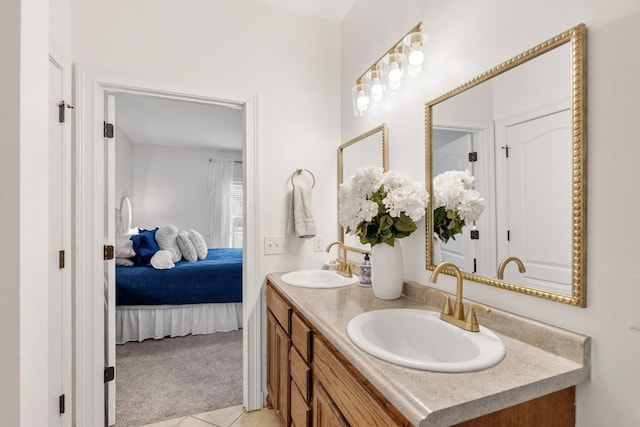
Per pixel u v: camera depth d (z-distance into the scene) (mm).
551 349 868
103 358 1722
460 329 1008
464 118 1208
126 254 3033
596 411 788
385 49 1728
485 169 1120
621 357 749
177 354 2678
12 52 699
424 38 1331
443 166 1319
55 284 1471
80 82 1640
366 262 1710
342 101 2240
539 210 932
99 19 1695
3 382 693
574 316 845
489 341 916
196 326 3076
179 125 4328
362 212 1375
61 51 1526
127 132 4703
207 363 2531
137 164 5438
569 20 858
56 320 1476
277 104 2088
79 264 1624
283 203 2100
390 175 1406
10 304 698
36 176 766
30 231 741
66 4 1584
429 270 1395
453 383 713
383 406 775
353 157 2064
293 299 1459
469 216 1188
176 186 5707
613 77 766
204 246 3686
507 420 719
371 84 1810
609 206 775
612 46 768
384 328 1169
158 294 2904
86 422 1629
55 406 1470
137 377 2311
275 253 2072
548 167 909
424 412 617
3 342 695
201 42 1901
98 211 1691
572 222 843
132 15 1760
